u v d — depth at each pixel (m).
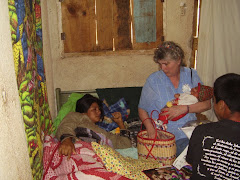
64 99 3.61
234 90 1.26
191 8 3.65
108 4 3.48
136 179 2.12
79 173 1.94
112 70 3.68
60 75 3.61
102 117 3.09
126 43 3.62
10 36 1.53
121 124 3.19
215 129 1.27
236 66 3.47
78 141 2.37
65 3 3.41
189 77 2.61
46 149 2.20
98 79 3.68
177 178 2.11
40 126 2.17
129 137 3.00
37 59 2.32
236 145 1.20
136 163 2.36
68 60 3.58
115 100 3.54
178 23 3.67
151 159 2.41
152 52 3.68
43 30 3.04
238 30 3.36
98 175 1.94
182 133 2.54
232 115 1.28
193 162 1.33
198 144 1.30
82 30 3.51
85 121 2.74
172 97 2.57
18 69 1.55
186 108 2.45
